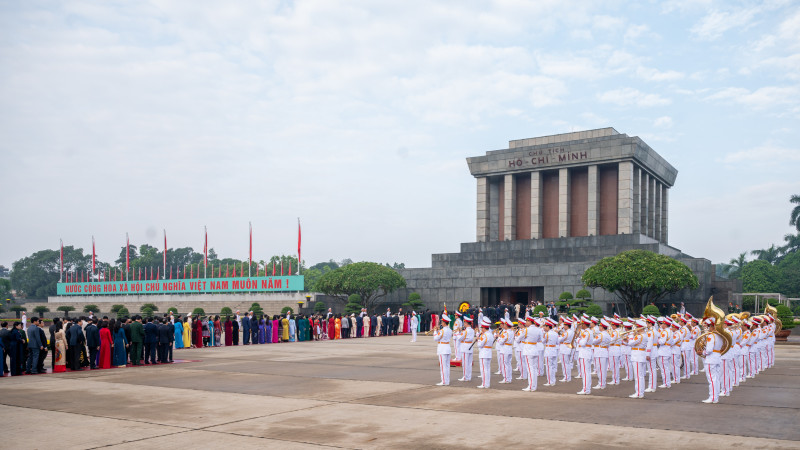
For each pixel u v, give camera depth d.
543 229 77.44
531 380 19.55
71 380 22.19
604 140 71.06
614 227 72.88
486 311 54.22
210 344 39.03
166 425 14.14
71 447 12.10
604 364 19.94
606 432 13.16
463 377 21.81
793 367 26.06
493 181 81.19
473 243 77.69
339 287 66.06
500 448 11.79
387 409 16.11
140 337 27.09
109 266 165.88
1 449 11.96
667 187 87.25
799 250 126.88
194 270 146.88
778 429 13.44
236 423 14.34
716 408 16.16
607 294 61.19
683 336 21.45
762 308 67.31
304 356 31.38
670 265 52.56
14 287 166.88
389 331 52.41
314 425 14.06
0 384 21.12
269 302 75.62
